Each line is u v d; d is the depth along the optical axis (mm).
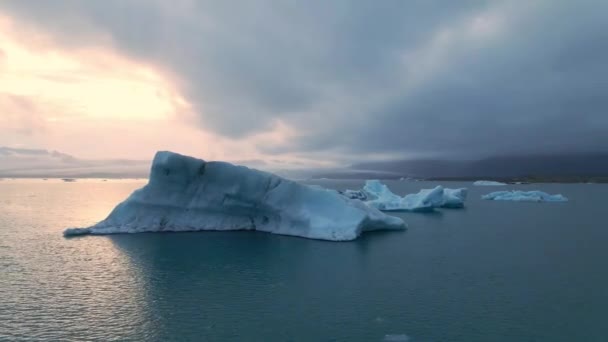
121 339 13500
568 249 27031
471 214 49250
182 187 31234
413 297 17281
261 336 13773
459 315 15453
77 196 86625
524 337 13750
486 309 16000
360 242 28422
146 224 31203
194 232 31141
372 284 18969
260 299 17031
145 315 15383
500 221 42062
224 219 32219
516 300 16969
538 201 72562
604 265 22484
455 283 19156
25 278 19719
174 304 16484
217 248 26094
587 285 18875
